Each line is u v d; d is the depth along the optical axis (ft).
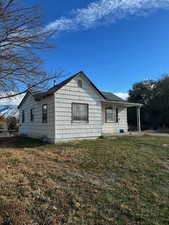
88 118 35.88
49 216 9.24
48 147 27.35
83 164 18.37
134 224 9.14
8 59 12.30
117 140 35.04
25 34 12.25
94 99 37.27
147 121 98.63
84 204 10.66
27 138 41.68
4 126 67.21
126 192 12.64
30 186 12.39
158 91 96.27
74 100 33.86
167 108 90.07
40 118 37.81
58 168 16.78
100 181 14.32
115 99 45.55
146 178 15.52
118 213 10.02
